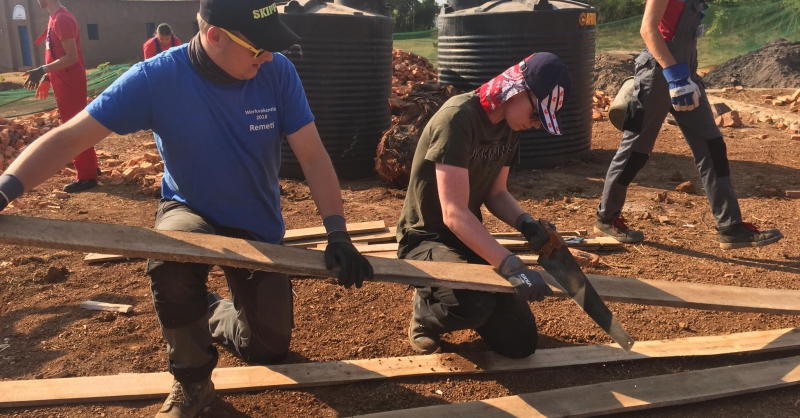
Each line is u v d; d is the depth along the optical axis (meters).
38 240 2.21
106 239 2.31
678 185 6.69
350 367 3.27
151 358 3.41
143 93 2.54
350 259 2.55
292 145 2.88
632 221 5.70
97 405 2.99
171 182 2.88
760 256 4.90
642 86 4.70
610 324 2.87
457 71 7.38
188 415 2.79
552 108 2.77
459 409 2.93
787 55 15.70
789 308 3.50
